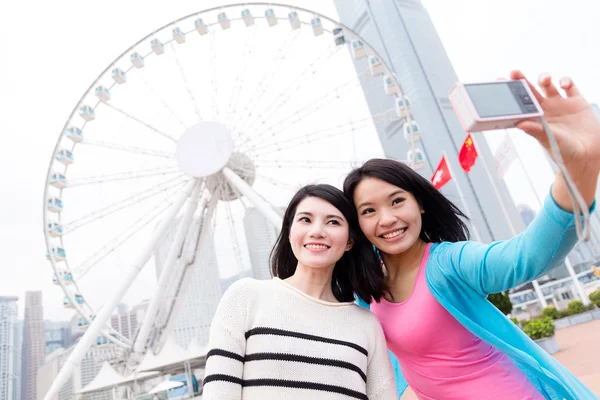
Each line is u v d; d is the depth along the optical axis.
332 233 2.32
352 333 2.18
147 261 15.53
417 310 2.25
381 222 2.34
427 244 2.55
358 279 2.53
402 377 2.97
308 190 2.49
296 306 2.19
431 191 2.46
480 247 2.03
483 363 2.16
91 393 20.05
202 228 17.06
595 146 1.46
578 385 2.08
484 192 62.62
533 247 1.66
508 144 16.95
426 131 67.94
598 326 17.22
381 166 2.40
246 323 2.12
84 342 13.91
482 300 2.14
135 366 17.47
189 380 20.02
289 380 1.93
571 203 1.53
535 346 2.11
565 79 1.52
